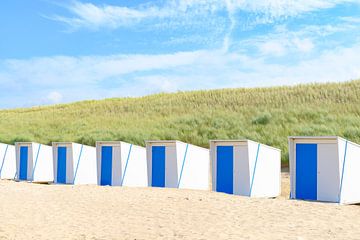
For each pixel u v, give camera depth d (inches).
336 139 547.2
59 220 454.3
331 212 469.7
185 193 609.9
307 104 1743.4
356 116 1445.6
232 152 639.8
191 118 1716.3
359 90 1846.7
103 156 809.5
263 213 465.1
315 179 565.3
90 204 538.3
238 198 562.6
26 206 531.5
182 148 709.3
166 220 442.3
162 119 1850.4
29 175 947.3
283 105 1812.3
